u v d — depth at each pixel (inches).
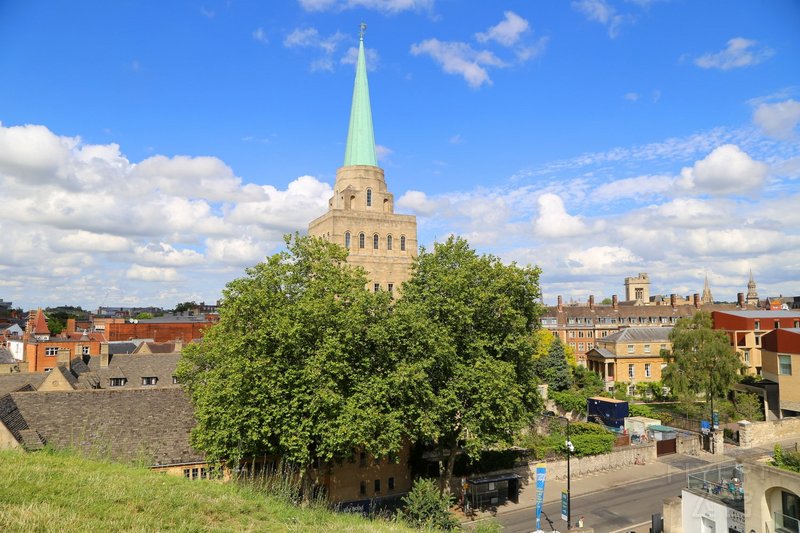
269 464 1583.4
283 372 1406.3
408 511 1307.8
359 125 2974.9
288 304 1549.0
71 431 1483.8
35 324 4598.9
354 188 2928.2
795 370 2620.6
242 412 1357.0
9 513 567.2
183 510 682.2
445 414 1608.0
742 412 2763.3
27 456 846.5
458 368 1605.6
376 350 1528.1
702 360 2768.2
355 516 890.7
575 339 5378.9
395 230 2896.2
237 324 1526.8
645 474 2123.5
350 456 1526.8
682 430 2647.6
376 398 1393.9
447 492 1381.6
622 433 2504.9
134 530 584.4
